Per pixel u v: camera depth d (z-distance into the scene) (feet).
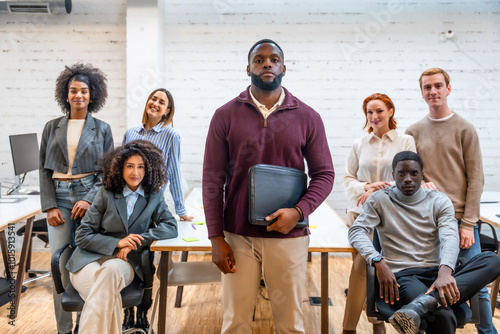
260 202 5.37
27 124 14.35
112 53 14.16
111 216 7.39
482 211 10.25
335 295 11.16
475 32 13.62
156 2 13.21
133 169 7.50
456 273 6.44
